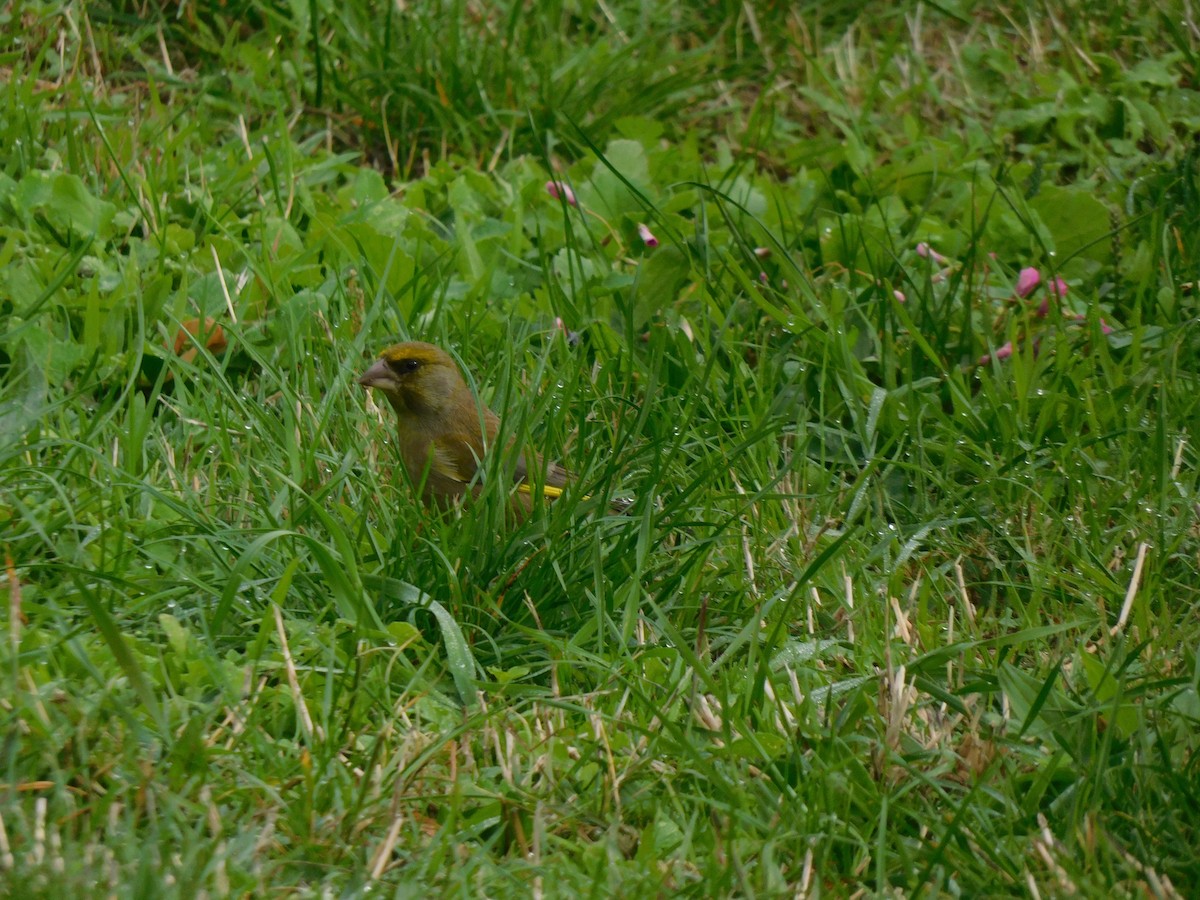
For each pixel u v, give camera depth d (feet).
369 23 41.09
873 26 47.88
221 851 18.85
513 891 19.07
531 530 25.32
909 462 30.22
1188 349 32.91
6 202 33.37
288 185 35.94
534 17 43.75
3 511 24.48
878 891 19.07
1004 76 45.91
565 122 41.01
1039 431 30.25
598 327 32.22
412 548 25.31
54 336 30.42
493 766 21.50
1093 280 37.47
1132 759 21.52
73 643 20.84
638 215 37.35
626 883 19.11
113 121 37.70
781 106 44.96
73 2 40.29
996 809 21.70
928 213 40.37
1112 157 42.86
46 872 17.28
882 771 21.81
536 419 28.02
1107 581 26.78
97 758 19.77
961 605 26.76
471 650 24.17
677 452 27.27
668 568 26.71
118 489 25.09
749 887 18.51
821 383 29.71
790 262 32.76
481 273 35.29
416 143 40.70
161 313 31.32
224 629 23.72
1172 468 29.58
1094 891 19.11
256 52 40.24
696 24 45.98
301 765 20.04
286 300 32.53
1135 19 47.19
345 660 22.79
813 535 28.35
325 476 28.02
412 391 28.73
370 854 19.39
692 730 22.15
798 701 23.02
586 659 23.79
